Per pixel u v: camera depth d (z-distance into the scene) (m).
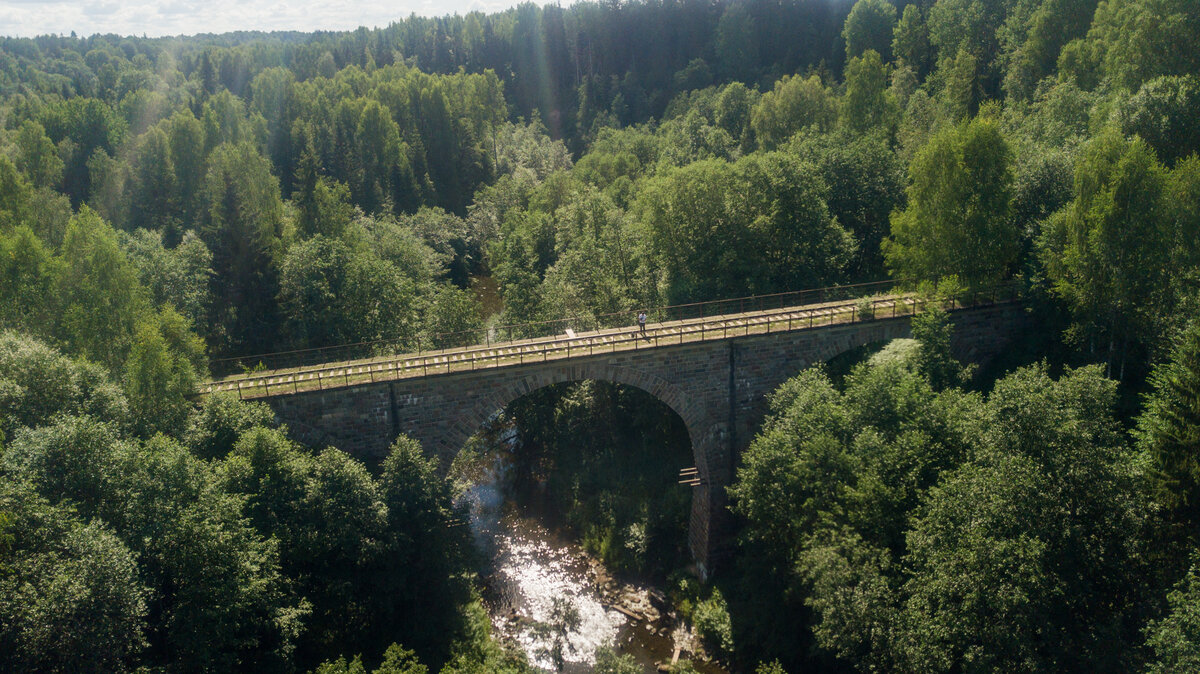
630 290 63.94
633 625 43.84
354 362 42.69
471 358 41.75
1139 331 38.53
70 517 27.05
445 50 188.25
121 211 86.00
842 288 57.59
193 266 64.75
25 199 65.94
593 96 165.00
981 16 98.38
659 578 47.81
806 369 45.25
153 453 31.06
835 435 36.88
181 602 28.28
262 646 32.34
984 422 29.72
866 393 37.16
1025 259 48.03
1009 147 47.75
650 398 57.19
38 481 27.97
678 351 43.34
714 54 160.50
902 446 33.94
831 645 31.38
